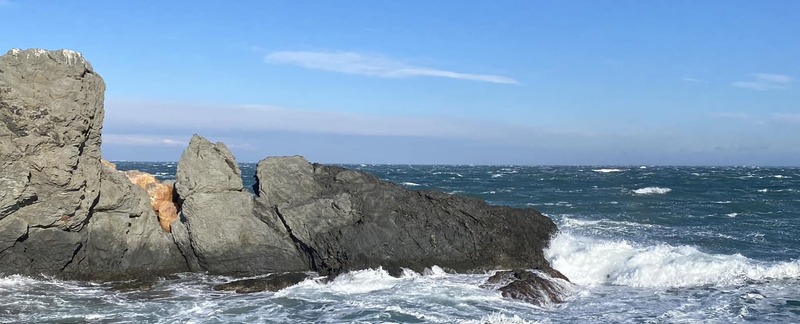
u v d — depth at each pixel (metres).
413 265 20.08
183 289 18.39
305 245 20.59
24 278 18.73
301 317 15.44
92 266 19.84
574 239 22.77
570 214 35.97
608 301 17.44
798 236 27.41
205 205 20.23
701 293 18.16
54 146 18.52
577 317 15.70
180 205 22.36
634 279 19.67
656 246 22.41
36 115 18.33
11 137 18.06
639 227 29.73
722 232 28.47
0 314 15.37
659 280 19.50
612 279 20.08
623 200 44.66
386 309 16.00
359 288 18.17
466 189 57.34
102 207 19.98
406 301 16.80
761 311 16.17
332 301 16.88
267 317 15.45
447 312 15.81
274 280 18.86
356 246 19.95
